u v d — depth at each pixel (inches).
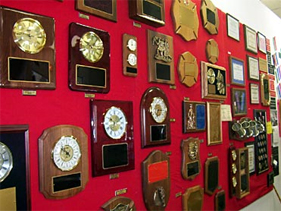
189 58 92.8
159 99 79.5
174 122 86.8
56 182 53.7
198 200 92.9
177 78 89.1
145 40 77.8
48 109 54.4
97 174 61.8
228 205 112.6
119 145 66.9
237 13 131.5
